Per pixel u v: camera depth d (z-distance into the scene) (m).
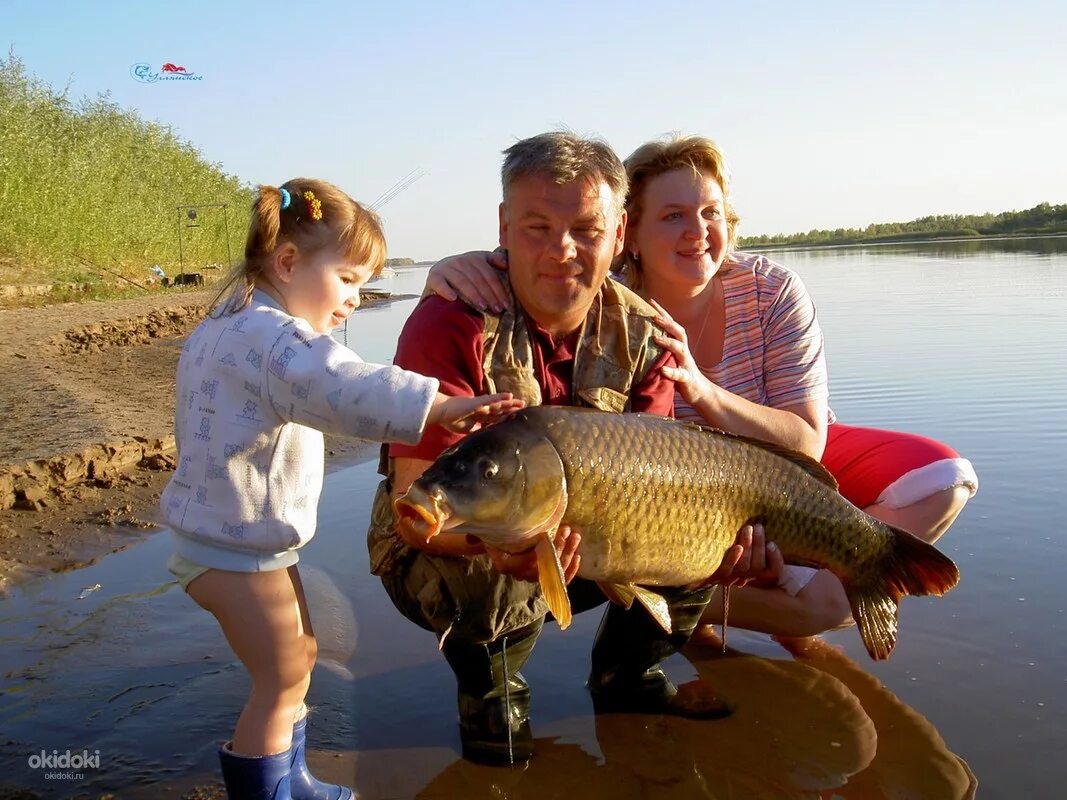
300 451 1.21
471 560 1.26
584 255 1.27
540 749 1.33
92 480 2.57
